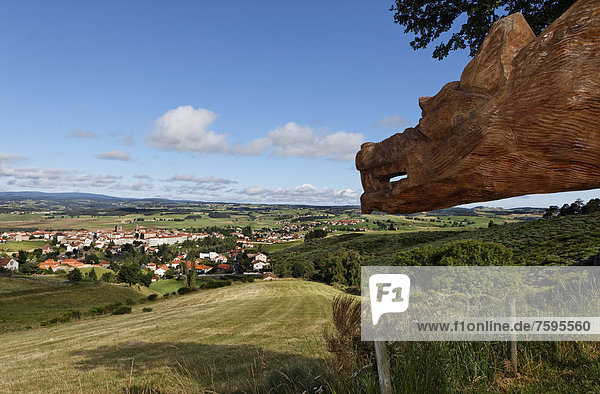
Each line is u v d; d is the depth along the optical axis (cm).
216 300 4319
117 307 4069
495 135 107
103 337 2170
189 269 6831
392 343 334
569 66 96
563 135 96
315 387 334
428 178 127
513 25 110
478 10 429
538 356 401
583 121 93
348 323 327
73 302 4900
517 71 105
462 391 318
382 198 148
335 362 331
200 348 1595
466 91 118
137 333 2223
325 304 3366
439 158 122
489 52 113
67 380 1173
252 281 6494
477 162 112
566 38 98
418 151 130
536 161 103
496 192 114
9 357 1761
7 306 4378
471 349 373
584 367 363
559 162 100
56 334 2497
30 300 4775
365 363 324
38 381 1203
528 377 361
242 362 1095
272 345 1448
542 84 99
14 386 1153
